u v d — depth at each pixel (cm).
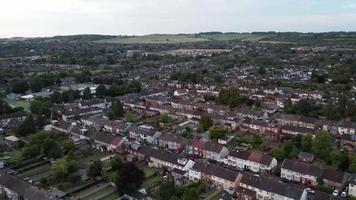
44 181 13788
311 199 12425
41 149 16450
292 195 12100
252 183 13088
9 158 16488
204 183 13888
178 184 13638
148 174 14812
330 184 13400
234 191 13188
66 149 16925
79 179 14025
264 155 15412
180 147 17700
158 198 12469
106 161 16188
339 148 17500
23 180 13450
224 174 13788
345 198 12262
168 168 15425
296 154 16050
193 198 11262
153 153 16200
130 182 12825
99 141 18350
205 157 16788
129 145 17262
